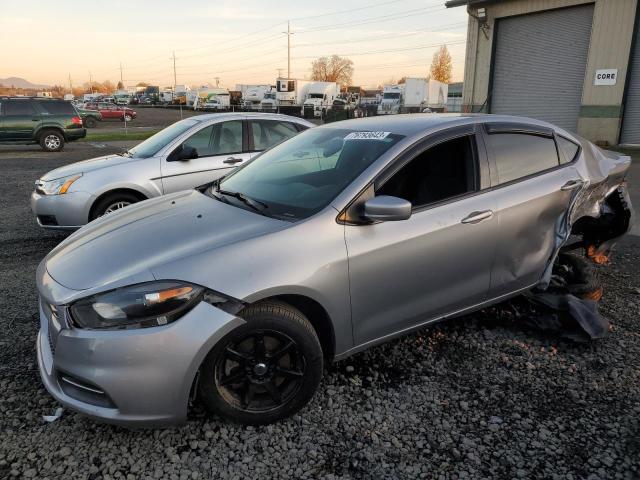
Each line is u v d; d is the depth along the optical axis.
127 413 2.41
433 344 3.61
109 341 2.35
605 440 2.64
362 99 55.75
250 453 2.56
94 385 2.39
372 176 2.97
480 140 3.44
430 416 2.84
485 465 2.47
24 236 6.53
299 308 2.83
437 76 83.25
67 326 2.45
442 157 3.27
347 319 2.87
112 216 3.41
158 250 2.66
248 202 3.16
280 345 2.69
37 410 2.88
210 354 2.52
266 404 2.74
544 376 3.22
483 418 2.82
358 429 2.73
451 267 3.21
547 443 2.62
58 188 5.79
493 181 3.43
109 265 2.61
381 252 2.90
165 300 2.40
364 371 3.28
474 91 20.67
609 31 16.14
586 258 5.05
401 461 2.50
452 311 3.35
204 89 62.38
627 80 16.00
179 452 2.56
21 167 13.77
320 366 2.78
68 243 3.09
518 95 19.41
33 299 4.39
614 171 4.26
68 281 2.59
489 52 19.83
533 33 18.48
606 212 4.62
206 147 6.44
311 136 3.86
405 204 2.73
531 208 3.53
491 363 3.37
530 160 3.68
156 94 72.69
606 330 3.62
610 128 16.55
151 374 2.38
